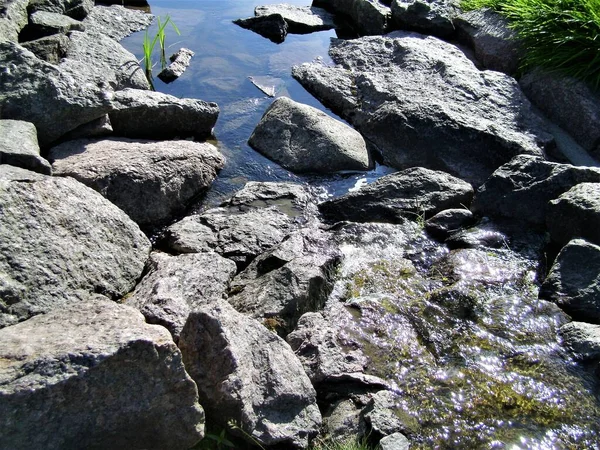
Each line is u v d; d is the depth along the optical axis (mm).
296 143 2080
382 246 1669
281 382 1101
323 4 3379
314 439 1095
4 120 1684
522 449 1112
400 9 2916
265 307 1336
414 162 2074
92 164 1682
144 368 918
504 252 1651
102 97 1853
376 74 2486
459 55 2574
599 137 2094
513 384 1241
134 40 2854
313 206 1851
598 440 1138
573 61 2262
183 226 1654
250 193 1838
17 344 937
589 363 1292
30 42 2207
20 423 860
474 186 1968
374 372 1251
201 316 1073
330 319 1368
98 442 929
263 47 2928
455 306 1430
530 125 2154
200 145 1976
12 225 1245
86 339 926
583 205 1582
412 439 1114
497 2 2727
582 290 1442
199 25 3125
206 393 1055
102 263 1363
